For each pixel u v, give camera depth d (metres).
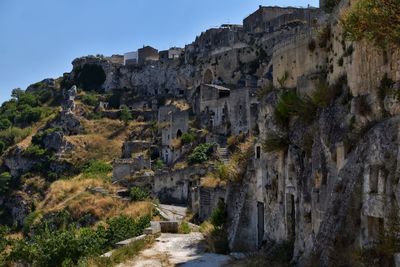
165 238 32.50
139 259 26.03
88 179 91.44
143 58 155.12
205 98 95.62
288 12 105.50
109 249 36.59
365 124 17.78
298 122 23.47
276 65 28.58
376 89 17.52
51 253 33.03
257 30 108.19
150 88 144.88
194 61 130.25
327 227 17.02
